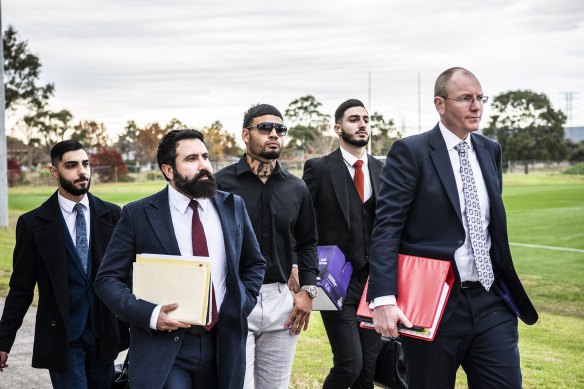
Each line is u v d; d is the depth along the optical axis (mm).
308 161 4961
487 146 3596
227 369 3250
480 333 3422
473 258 3436
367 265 4832
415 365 3502
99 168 72688
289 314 4254
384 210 3523
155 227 3270
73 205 4203
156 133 88875
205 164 3271
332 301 4492
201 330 3260
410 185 3496
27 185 60562
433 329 3303
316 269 4383
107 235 4227
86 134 86312
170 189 3350
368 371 4734
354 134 4879
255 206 4215
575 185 44344
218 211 3375
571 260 14422
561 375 5871
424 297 3361
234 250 3318
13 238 16953
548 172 66438
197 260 3119
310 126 71500
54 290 4055
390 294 3387
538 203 30141
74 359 4129
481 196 3486
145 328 3127
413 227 3525
